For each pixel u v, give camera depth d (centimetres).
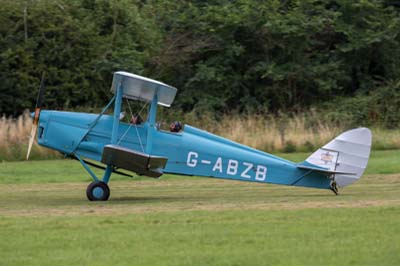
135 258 2803
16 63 10269
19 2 10681
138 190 5553
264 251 2914
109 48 10900
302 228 3409
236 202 4622
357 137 5122
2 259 2809
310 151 8394
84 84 10525
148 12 12462
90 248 2992
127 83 4772
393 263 2720
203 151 5031
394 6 13150
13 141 8088
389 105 11288
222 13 11919
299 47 11925
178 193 5334
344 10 12331
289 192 5341
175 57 11656
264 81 11856
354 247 2978
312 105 11562
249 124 9188
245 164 5097
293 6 12475
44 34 10525
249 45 12044
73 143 4931
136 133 4947
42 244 3070
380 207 4153
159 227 3469
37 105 4978
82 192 5403
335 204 4397
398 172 6581
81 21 10994
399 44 12375
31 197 5066
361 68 12412
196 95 11488
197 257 2808
